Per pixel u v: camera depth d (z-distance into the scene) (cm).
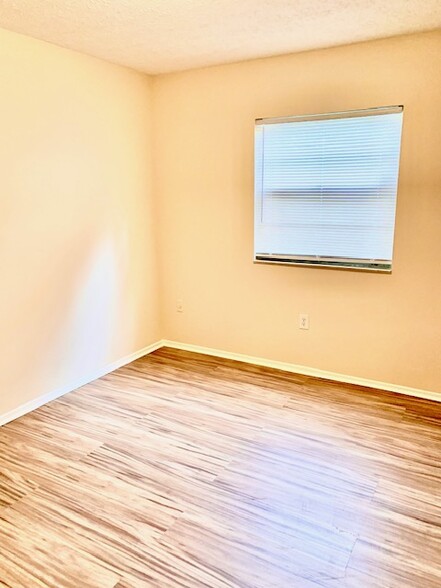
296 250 330
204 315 384
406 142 279
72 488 214
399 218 290
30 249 279
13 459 237
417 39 265
